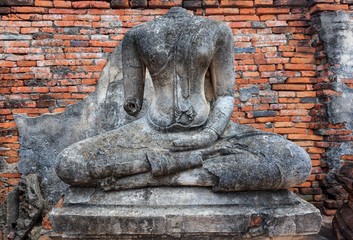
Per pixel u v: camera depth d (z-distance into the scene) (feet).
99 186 5.38
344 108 10.11
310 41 10.65
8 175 10.25
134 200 5.19
